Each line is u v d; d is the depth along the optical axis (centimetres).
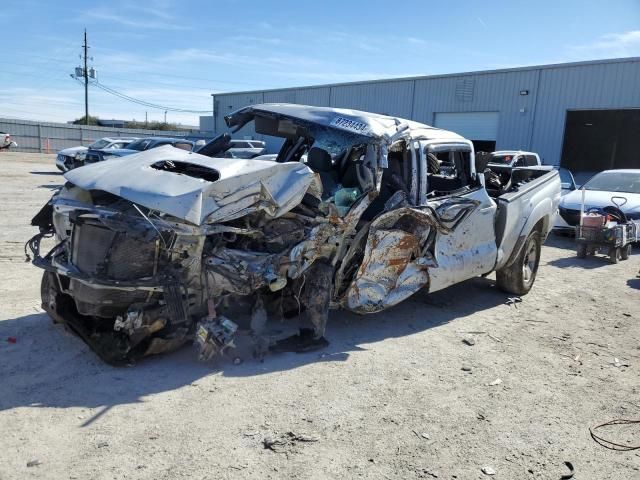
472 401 397
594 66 2200
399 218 514
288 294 486
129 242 397
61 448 308
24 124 3938
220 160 469
